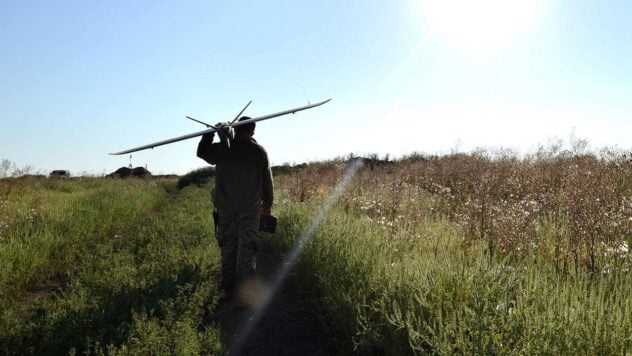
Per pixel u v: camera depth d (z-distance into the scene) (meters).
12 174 23.03
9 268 6.72
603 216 6.72
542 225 7.08
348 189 12.66
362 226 6.99
